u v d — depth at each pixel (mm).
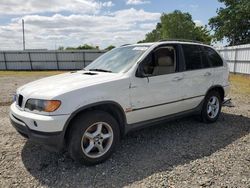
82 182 3154
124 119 3885
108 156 3719
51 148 3453
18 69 34156
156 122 4426
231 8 30969
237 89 11422
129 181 3164
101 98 3547
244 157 3814
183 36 60406
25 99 3516
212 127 5312
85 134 3475
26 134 3449
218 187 2996
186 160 3725
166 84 4371
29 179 3229
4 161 3723
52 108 3217
